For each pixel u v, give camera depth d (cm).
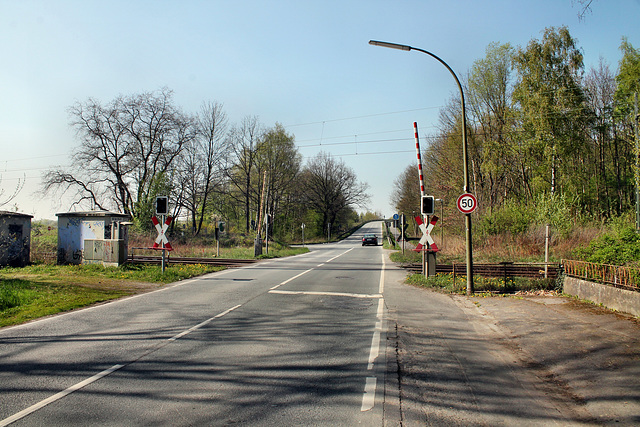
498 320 880
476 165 3797
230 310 958
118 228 1783
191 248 3184
